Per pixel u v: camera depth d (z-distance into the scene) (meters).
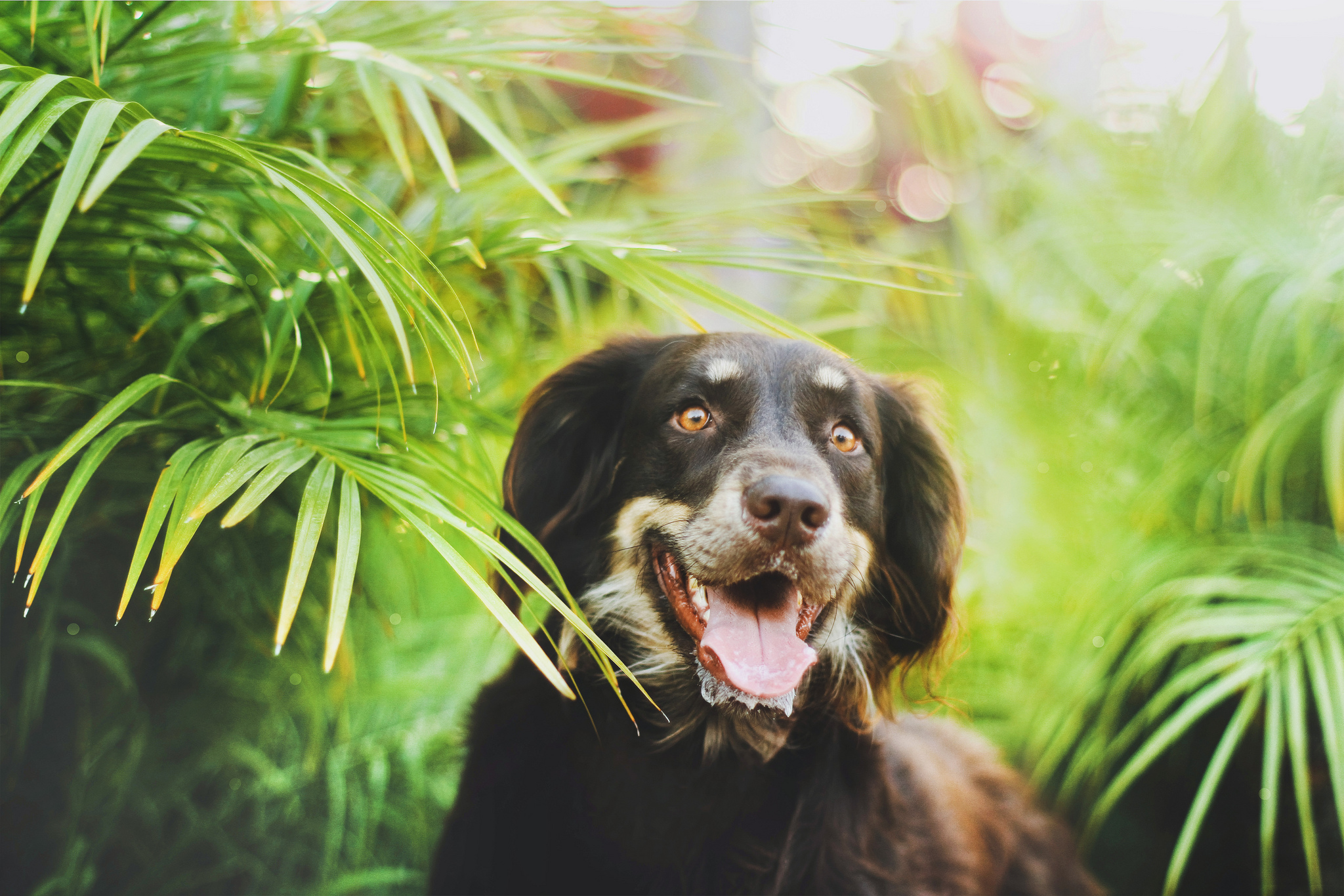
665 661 1.88
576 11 1.99
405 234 1.33
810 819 1.85
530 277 2.61
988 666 3.04
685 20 2.60
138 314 1.84
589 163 2.64
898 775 2.13
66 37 1.60
